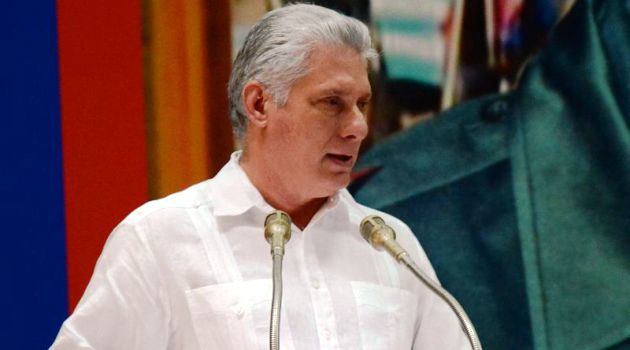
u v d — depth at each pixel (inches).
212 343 217.0
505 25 356.5
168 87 329.1
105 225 322.0
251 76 232.2
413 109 350.0
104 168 323.0
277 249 200.1
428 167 350.3
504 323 349.4
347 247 239.6
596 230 353.7
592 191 354.9
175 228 226.7
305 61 223.6
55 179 319.3
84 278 319.6
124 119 325.4
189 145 329.7
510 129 354.6
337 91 222.4
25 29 320.8
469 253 350.0
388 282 237.3
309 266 232.5
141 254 221.6
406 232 251.8
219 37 334.3
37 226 317.1
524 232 351.9
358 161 346.6
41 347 315.0
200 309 218.8
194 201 234.7
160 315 219.3
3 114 316.8
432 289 203.0
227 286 221.1
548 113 356.2
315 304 226.5
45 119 319.9
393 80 348.8
